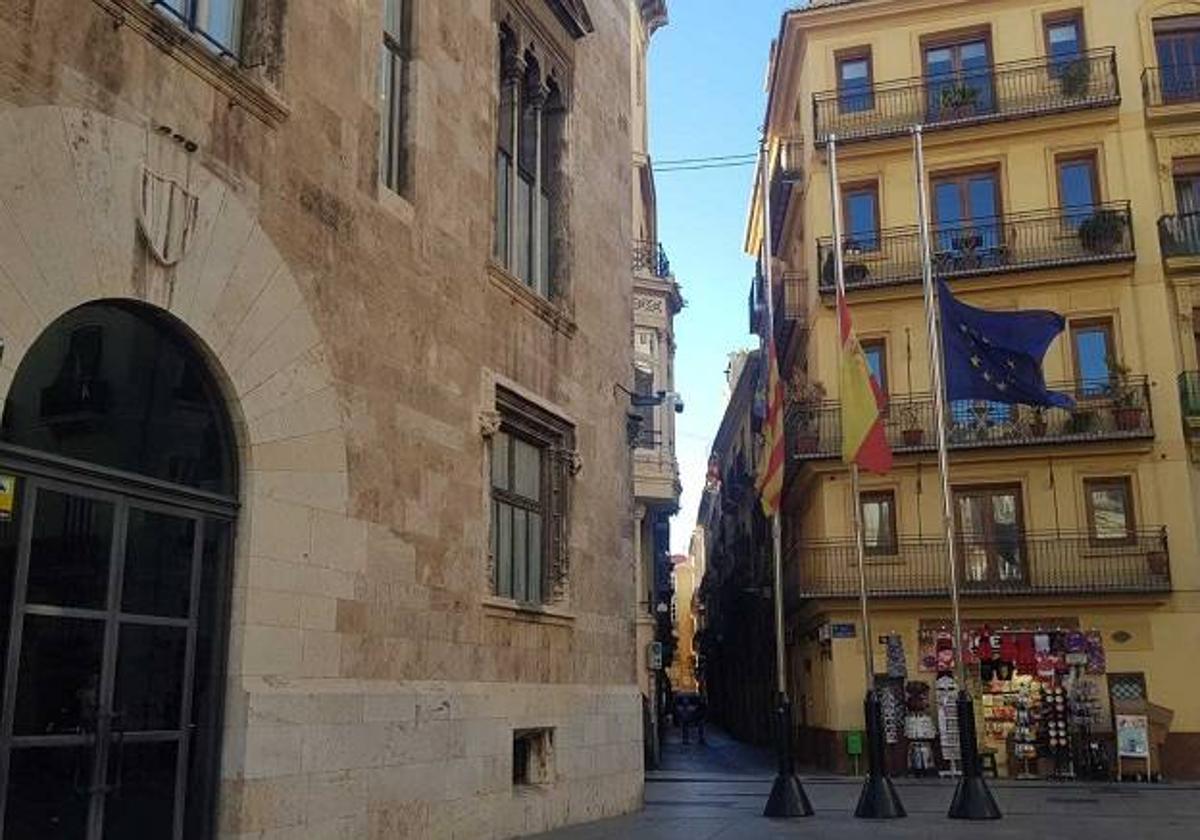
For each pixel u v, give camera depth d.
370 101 10.27
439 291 11.30
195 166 7.93
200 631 8.08
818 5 32.91
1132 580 27.61
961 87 31.38
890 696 28.47
